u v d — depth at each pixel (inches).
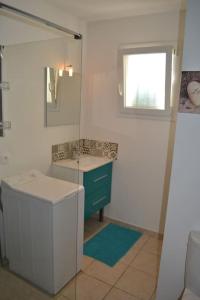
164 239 61.8
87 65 117.6
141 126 108.7
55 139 102.8
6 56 80.1
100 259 92.9
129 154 113.9
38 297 74.5
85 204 102.7
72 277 82.0
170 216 59.9
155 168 108.4
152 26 100.0
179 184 57.3
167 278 63.5
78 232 81.7
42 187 79.6
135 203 116.3
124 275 84.9
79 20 109.3
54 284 74.5
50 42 93.8
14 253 81.7
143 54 101.7
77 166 99.3
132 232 112.6
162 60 99.3
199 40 50.0
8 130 84.8
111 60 110.6
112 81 111.8
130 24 104.3
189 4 49.8
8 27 79.7
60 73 99.8
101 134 119.9
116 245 102.1
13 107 85.4
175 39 96.2
